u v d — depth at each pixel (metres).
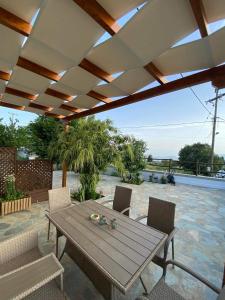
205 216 3.94
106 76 2.31
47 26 1.54
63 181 4.78
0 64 2.26
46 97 3.32
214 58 1.76
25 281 1.13
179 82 2.23
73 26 1.54
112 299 1.42
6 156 4.06
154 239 1.65
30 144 6.29
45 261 1.32
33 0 1.33
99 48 1.82
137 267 1.28
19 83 2.76
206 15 1.33
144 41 1.64
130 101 2.93
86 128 4.70
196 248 2.63
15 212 3.72
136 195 5.57
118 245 1.54
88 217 2.09
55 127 6.15
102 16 1.39
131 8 1.34
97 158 4.38
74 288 1.80
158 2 1.25
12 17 1.49
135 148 7.21
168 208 2.16
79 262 1.81
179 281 1.95
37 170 4.65
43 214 3.66
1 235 2.83
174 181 7.53
